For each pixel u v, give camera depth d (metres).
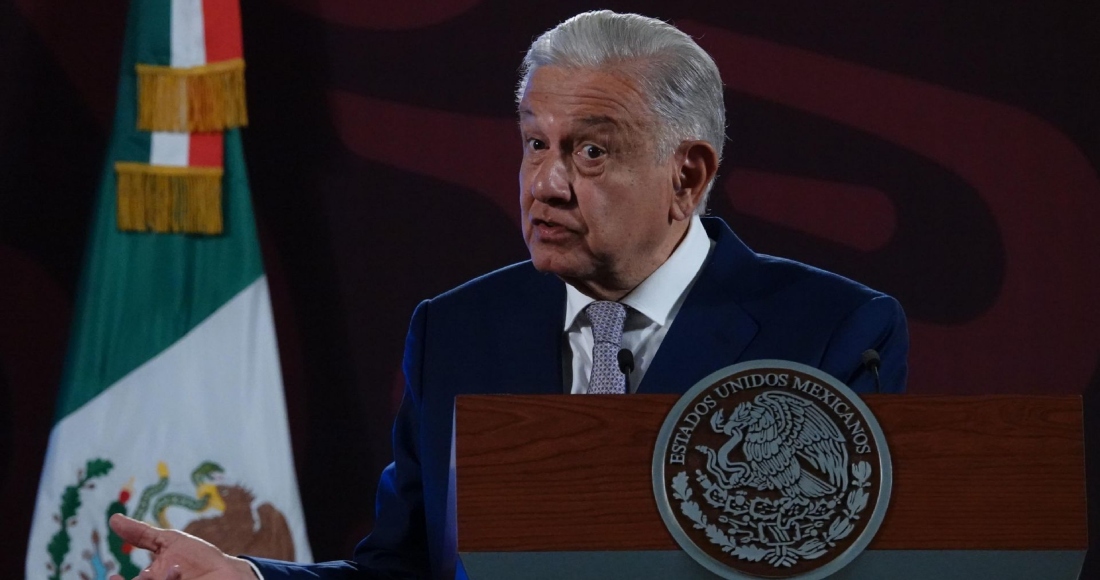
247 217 12.72
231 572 6.09
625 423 5.09
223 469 12.17
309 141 13.62
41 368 13.12
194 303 12.52
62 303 13.22
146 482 12.07
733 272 7.05
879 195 13.70
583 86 6.48
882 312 6.83
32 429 13.04
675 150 6.68
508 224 13.68
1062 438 5.14
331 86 13.69
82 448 12.09
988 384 13.58
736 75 13.80
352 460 13.38
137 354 12.34
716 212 13.70
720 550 4.97
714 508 5.02
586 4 13.89
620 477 5.05
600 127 6.47
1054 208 13.71
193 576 6.08
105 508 11.98
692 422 5.08
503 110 13.77
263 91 13.62
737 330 6.73
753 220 13.69
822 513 5.02
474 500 5.01
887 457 5.07
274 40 13.67
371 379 13.45
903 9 13.88
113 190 12.57
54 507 11.97
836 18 13.86
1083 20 13.90
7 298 13.15
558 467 5.04
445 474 6.87
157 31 12.70
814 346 6.68
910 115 13.78
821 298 6.89
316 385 13.41
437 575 6.78
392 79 13.74
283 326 13.42
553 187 6.50
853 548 4.99
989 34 13.86
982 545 5.05
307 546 12.18
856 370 6.67
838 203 13.70
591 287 6.95
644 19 6.74
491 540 4.98
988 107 13.79
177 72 12.62
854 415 5.12
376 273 13.56
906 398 5.16
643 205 6.60
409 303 13.57
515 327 7.11
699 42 13.86
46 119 13.35
